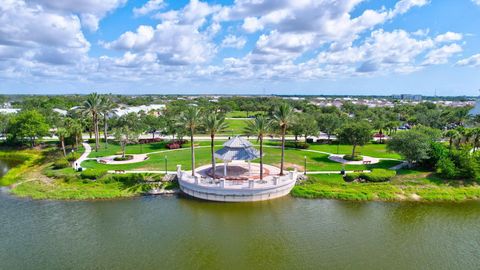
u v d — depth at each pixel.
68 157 70.94
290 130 90.56
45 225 41.81
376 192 53.19
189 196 52.59
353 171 61.00
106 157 74.75
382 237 38.75
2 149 88.56
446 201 51.06
